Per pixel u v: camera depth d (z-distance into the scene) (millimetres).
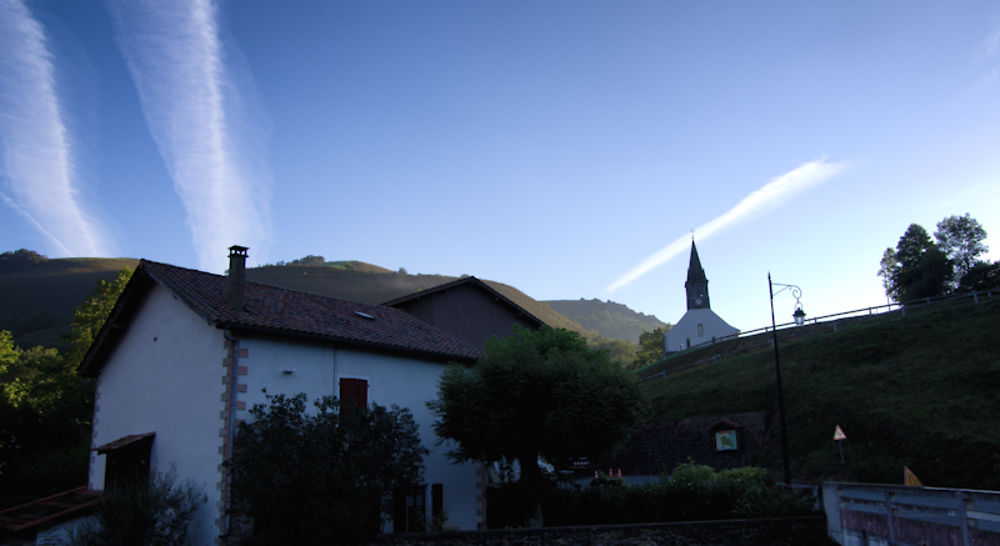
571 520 19406
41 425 25703
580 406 17062
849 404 32812
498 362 17641
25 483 22219
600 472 37281
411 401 19125
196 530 14094
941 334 36594
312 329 16562
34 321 115125
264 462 13172
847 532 15461
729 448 36656
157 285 17297
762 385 40656
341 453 13984
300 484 13023
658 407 44906
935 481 24234
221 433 14375
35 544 15016
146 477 14773
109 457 16469
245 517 13797
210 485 14258
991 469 23234
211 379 15008
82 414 27828
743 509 17766
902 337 38438
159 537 13352
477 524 19812
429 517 18312
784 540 16375
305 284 168000
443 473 19266
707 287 88062
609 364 19688
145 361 17078
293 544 13039
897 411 29734
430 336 21531
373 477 13977
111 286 32375
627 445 43750
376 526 14141
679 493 18906
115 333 18031
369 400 17781
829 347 41781
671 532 15773
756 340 55188
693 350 64062
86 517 15492
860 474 26859
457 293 31672
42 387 30688
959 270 69312
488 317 32438
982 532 10391
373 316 21047
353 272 188125
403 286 181625
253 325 14914
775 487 18984
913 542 12492
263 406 14617
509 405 17359
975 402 27938
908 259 71812
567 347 23828
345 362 17406
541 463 26203
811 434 32688
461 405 17156
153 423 16250
